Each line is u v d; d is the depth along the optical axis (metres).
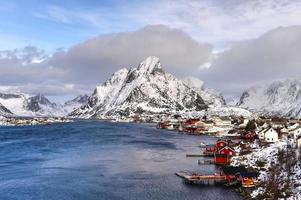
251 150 134.88
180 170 112.81
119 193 86.56
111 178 102.38
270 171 92.38
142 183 96.12
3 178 103.25
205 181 96.50
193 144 186.00
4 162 130.00
